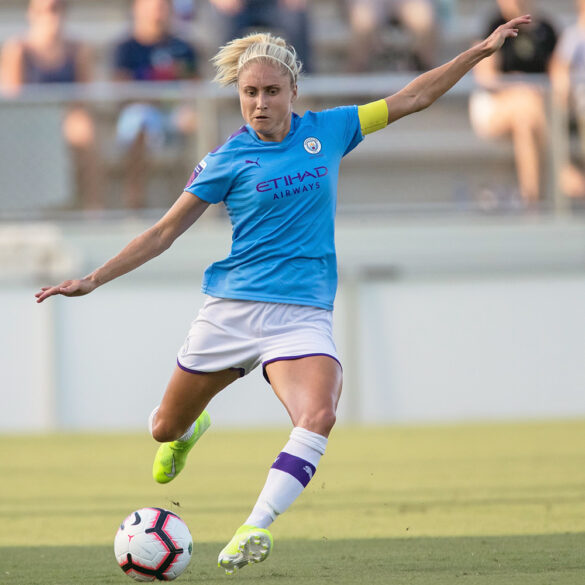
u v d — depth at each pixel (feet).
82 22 172.65
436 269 131.13
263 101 46.06
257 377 124.47
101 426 123.34
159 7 134.62
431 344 124.36
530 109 130.21
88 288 45.65
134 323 123.34
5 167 126.93
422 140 133.39
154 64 134.00
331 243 48.16
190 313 123.65
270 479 43.65
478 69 139.03
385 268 130.93
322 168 47.47
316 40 163.53
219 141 127.65
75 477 85.61
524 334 124.26
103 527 61.67
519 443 101.76
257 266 47.21
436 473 83.20
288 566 47.83
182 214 47.34
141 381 123.44
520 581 42.57
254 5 139.13
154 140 127.75
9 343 123.13
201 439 112.16
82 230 127.13
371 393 124.36
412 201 132.16
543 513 62.75
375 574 45.06
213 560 50.01
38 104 126.72
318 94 129.18
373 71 147.33
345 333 124.26
